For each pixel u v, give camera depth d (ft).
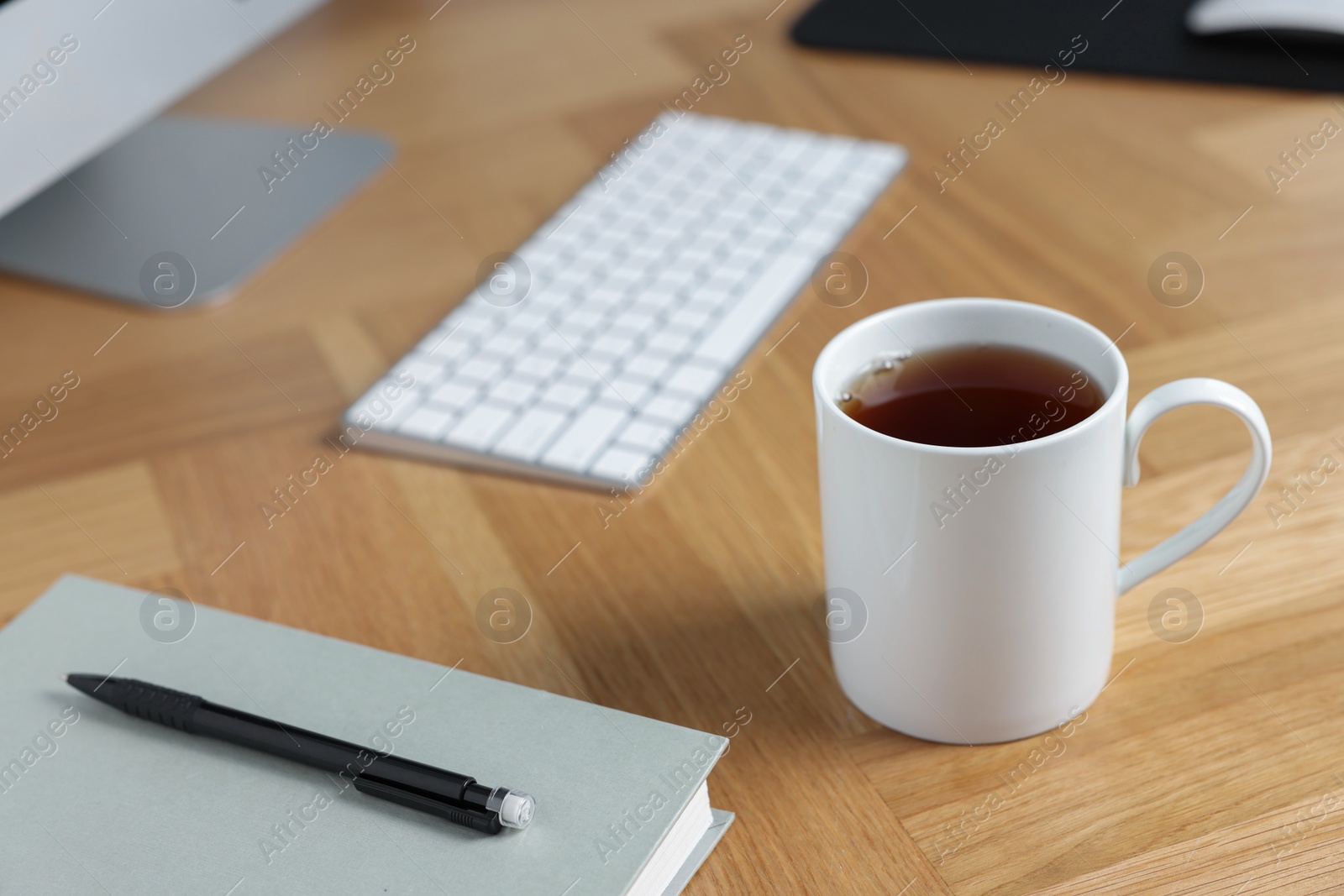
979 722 1.54
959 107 3.15
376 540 2.04
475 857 1.37
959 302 1.59
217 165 3.15
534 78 3.59
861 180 2.85
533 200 2.97
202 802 1.49
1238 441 2.05
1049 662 1.49
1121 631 1.74
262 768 1.53
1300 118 2.92
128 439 2.35
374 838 1.41
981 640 1.46
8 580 2.04
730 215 2.77
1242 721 1.57
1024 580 1.41
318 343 2.55
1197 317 2.35
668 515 2.03
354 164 3.19
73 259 2.83
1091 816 1.46
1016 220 2.70
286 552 2.04
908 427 1.50
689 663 1.75
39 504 2.22
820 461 1.51
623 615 1.85
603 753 1.49
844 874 1.43
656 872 1.38
